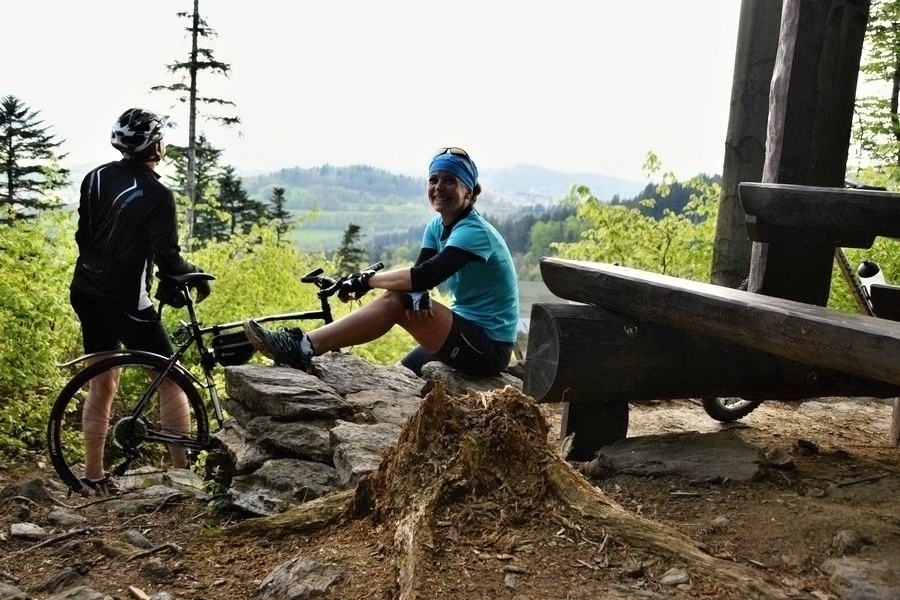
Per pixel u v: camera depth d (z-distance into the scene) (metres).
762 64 5.70
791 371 3.68
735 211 5.92
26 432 8.41
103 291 4.27
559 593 2.16
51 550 2.99
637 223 9.26
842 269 5.02
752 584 2.20
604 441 3.72
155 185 4.32
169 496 3.79
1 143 26.00
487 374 4.53
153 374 4.62
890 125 9.20
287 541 2.78
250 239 16.00
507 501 2.54
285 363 4.15
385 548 2.47
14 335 8.39
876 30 9.89
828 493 3.02
